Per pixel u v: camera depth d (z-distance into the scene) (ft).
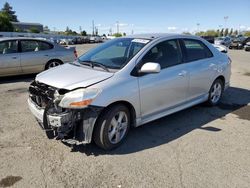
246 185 10.31
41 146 13.08
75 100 11.34
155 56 14.51
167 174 10.91
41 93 12.76
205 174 10.96
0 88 25.11
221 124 16.33
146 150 12.85
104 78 12.39
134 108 13.28
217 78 19.24
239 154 12.64
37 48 29.99
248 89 25.72
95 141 12.42
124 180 10.48
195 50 17.46
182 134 14.74
